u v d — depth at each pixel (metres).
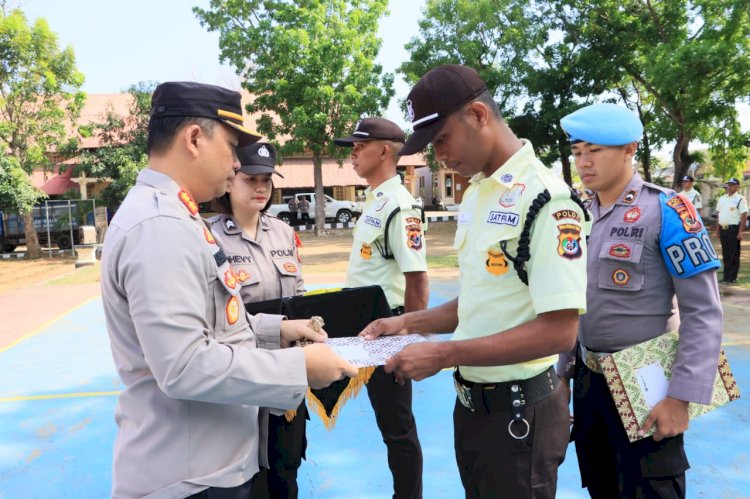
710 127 17.61
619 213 2.12
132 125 22.11
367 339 2.01
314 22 19.59
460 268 1.85
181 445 1.40
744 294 8.18
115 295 1.38
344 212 27.27
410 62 19.58
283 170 30.70
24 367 5.50
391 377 2.61
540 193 1.59
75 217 20.22
